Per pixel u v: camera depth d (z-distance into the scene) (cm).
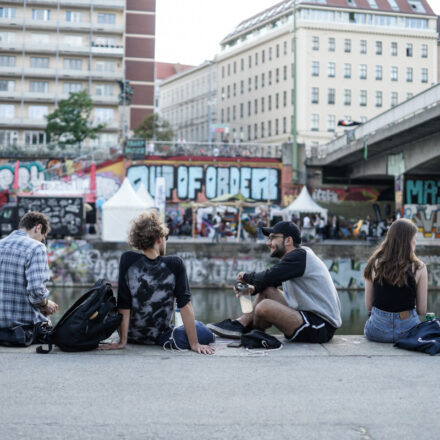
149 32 9294
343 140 4616
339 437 428
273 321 739
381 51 10019
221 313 2634
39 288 702
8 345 712
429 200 4484
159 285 698
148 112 9269
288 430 441
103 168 5031
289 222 762
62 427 443
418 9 10281
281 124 9931
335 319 754
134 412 478
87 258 3412
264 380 574
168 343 704
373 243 3631
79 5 8206
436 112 3125
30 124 7856
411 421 462
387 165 4459
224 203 4016
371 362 648
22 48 7981
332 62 9744
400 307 740
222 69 11556
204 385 555
